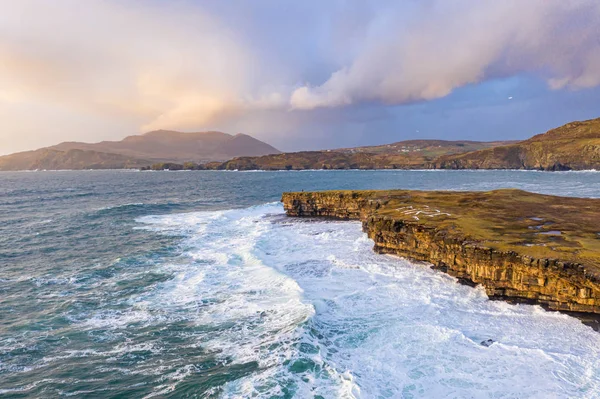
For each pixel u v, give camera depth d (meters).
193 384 15.42
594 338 19.00
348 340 18.75
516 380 15.30
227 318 21.67
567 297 22.12
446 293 25.39
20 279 29.36
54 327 21.03
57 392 15.30
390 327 20.06
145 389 15.29
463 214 37.81
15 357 17.97
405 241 33.59
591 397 14.16
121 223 55.19
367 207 51.12
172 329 20.50
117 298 25.12
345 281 27.77
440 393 14.46
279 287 26.28
